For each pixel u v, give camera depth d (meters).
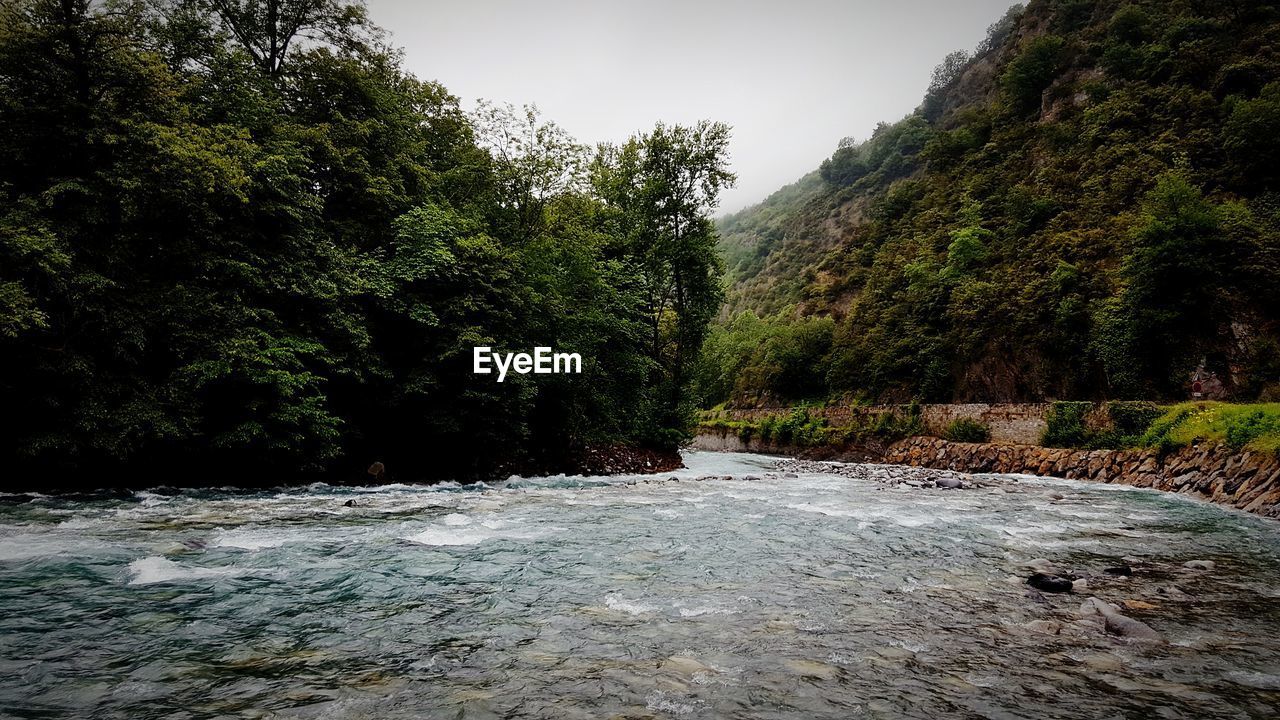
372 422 17.77
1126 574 7.04
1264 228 27.22
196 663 3.73
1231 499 15.46
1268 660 4.07
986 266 41.53
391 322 16.91
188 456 13.92
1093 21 72.94
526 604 5.27
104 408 11.59
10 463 11.80
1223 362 25.05
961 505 14.14
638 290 27.47
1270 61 40.81
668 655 4.01
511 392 18.56
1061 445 28.52
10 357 10.84
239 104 15.45
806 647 4.21
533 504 12.67
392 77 22.95
